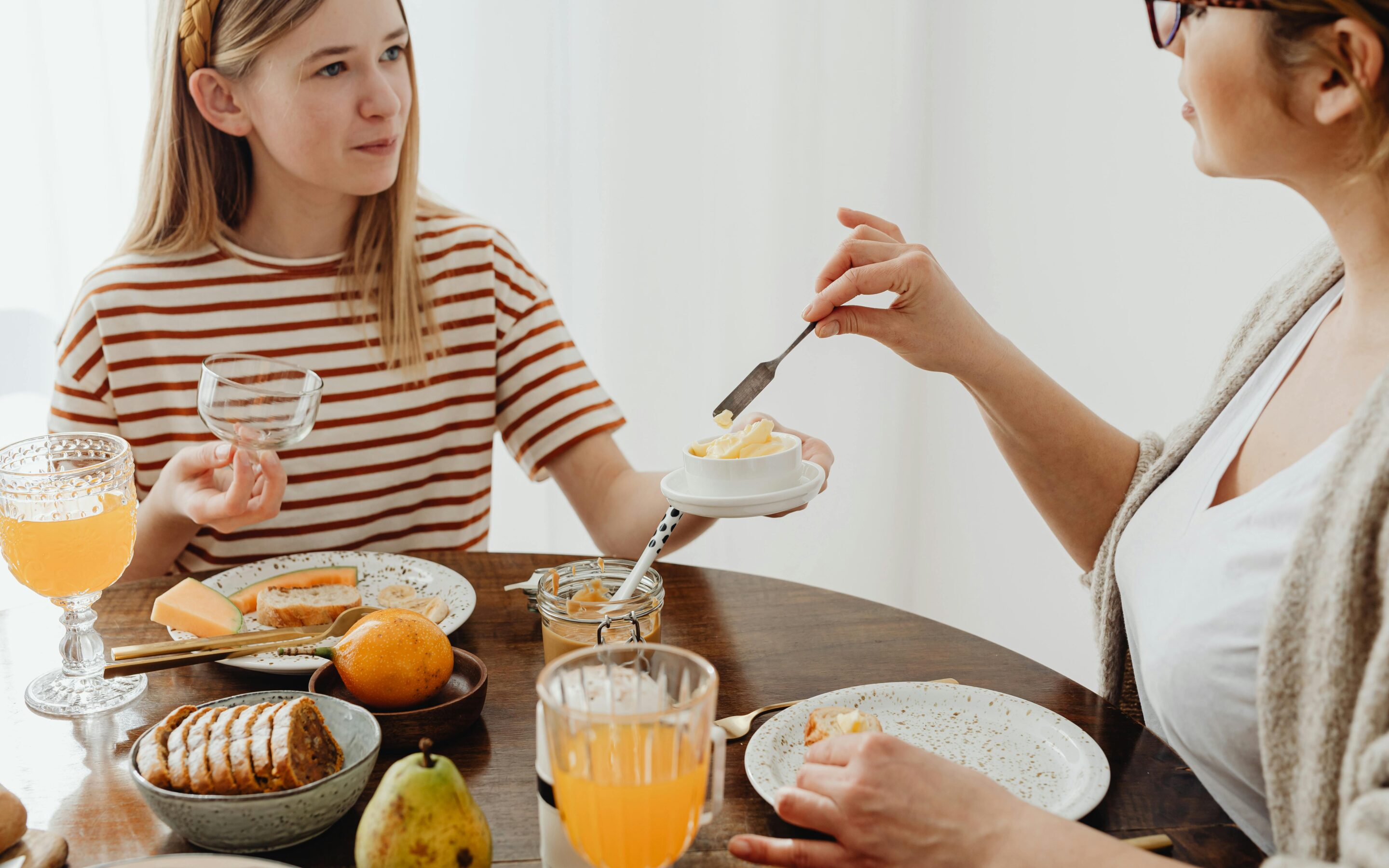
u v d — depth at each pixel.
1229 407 1.12
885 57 2.56
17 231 2.19
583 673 0.73
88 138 2.20
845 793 0.76
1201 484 1.07
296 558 1.35
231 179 1.66
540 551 2.62
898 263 1.14
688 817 0.69
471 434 1.81
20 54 2.12
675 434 2.69
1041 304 2.40
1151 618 1.01
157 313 1.62
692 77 2.49
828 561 2.86
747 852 0.77
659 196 2.54
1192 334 2.00
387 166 1.54
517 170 2.45
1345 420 0.94
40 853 0.79
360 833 0.74
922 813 0.74
